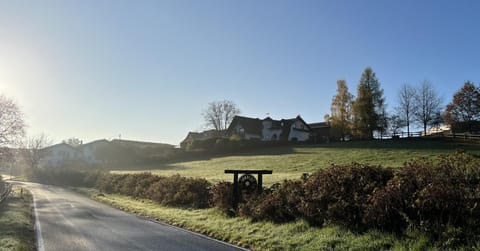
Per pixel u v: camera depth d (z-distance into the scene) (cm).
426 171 938
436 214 875
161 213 1803
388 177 1084
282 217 1272
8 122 4438
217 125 9381
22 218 1623
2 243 1037
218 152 6353
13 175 9644
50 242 1114
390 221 954
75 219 1670
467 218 817
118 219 1667
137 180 3112
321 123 9475
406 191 928
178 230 1337
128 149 7281
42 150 9169
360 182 1092
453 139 4778
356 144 5384
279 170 3819
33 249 1020
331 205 1102
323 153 4878
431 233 845
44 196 3281
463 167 926
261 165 4381
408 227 899
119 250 995
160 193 2375
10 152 4547
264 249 977
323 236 1009
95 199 2969
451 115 7094
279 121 8419
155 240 1137
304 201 1184
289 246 973
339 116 6450
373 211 966
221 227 1313
